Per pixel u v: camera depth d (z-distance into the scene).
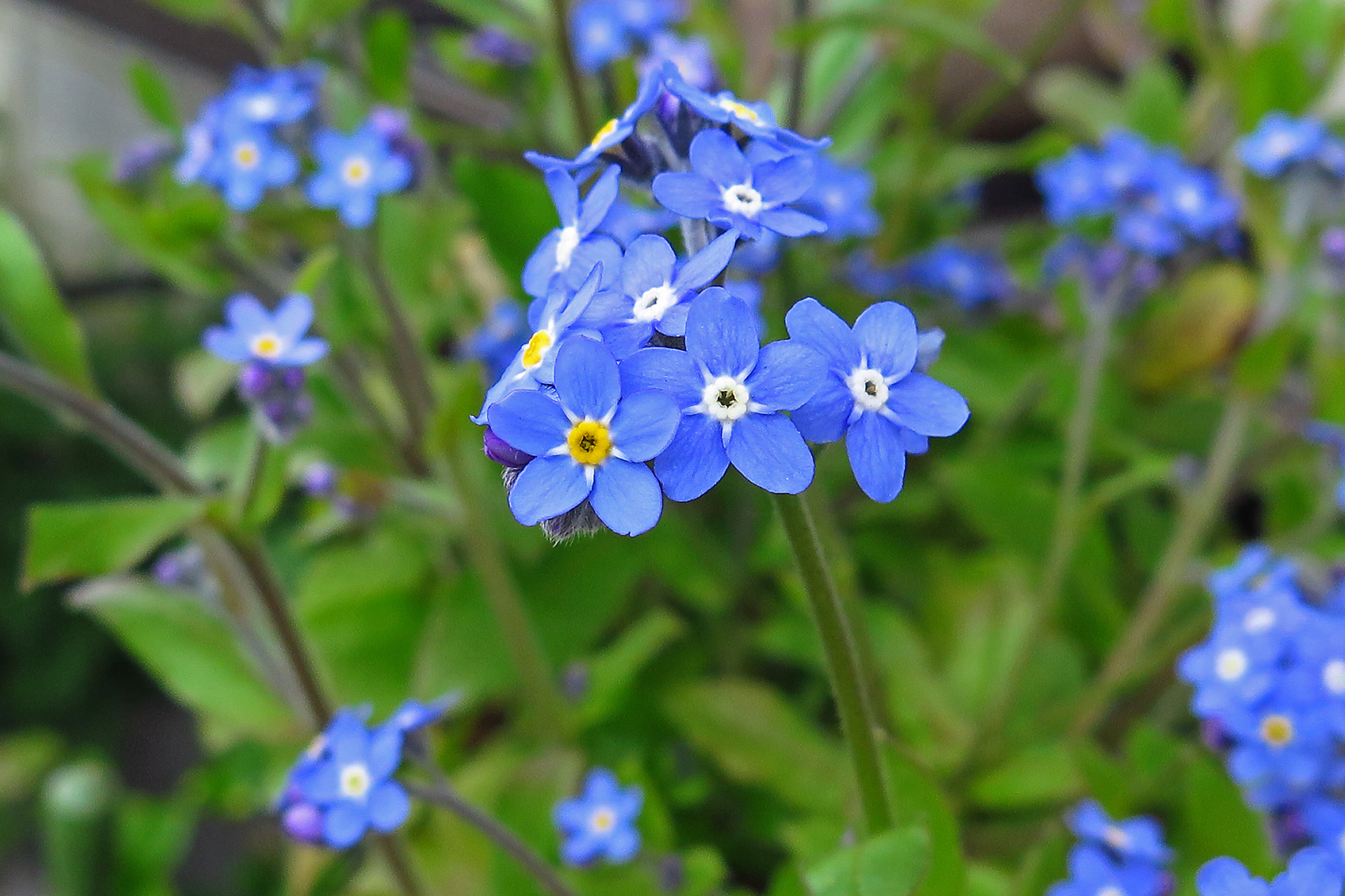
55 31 0.37
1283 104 0.22
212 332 0.18
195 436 0.35
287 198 0.20
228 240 0.20
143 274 0.38
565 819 0.18
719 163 0.15
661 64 0.15
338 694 0.22
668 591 0.24
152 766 0.34
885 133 0.33
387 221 0.21
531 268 0.16
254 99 0.19
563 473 0.15
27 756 0.31
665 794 0.21
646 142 0.16
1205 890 0.15
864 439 0.15
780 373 0.15
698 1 0.26
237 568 0.19
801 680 0.24
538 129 0.23
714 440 0.15
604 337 0.15
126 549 0.17
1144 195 0.21
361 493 0.20
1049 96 0.28
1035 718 0.20
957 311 0.25
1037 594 0.21
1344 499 0.19
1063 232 0.27
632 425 0.14
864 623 0.20
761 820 0.21
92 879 0.24
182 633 0.19
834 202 0.22
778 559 0.21
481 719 0.23
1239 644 0.17
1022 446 0.25
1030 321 0.26
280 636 0.18
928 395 0.15
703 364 0.15
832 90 0.24
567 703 0.21
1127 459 0.22
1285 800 0.17
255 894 0.28
